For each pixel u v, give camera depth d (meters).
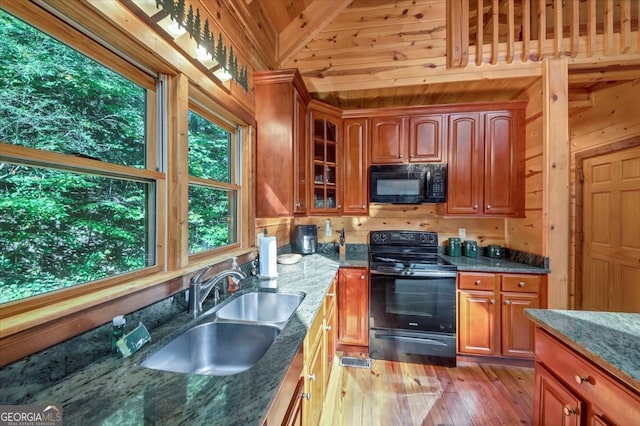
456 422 1.75
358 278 2.57
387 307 2.48
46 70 0.81
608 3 2.22
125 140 1.10
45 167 0.81
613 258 2.74
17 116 0.74
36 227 0.79
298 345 0.99
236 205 2.00
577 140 3.12
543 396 1.24
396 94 2.73
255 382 0.75
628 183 2.61
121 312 0.95
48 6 0.79
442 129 2.73
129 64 1.10
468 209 2.69
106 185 1.02
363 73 2.58
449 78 2.44
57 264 0.84
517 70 2.35
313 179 2.59
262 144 2.12
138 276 1.11
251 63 2.08
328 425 1.72
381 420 1.76
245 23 1.97
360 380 2.18
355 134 2.88
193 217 1.54
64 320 0.76
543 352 1.24
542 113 2.33
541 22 2.28
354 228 3.18
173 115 1.26
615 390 0.87
